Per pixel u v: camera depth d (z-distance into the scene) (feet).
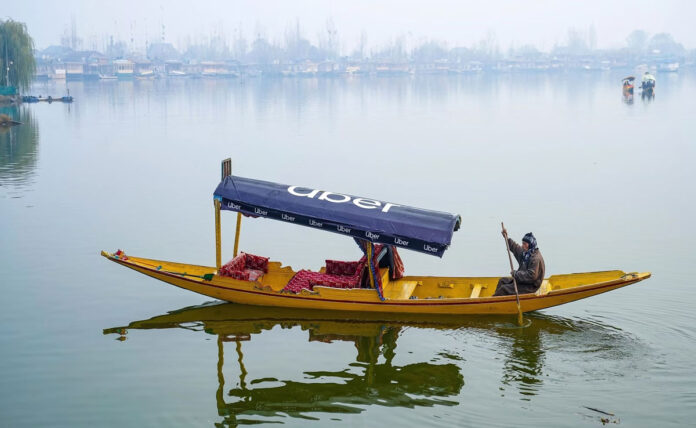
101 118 210.18
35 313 51.72
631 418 36.94
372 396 39.96
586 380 41.22
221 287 52.70
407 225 49.29
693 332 47.19
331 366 43.80
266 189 53.01
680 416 37.01
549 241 70.18
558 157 126.31
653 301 52.80
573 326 48.73
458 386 40.96
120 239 70.90
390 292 52.06
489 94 361.30
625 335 47.14
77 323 50.11
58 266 62.23
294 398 39.78
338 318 51.03
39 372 42.73
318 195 52.54
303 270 54.44
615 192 94.02
